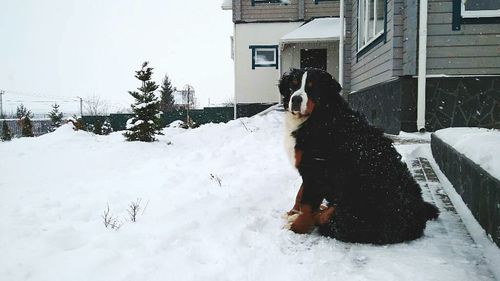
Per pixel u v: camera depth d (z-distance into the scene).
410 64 3.85
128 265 1.42
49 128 14.99
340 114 1.93
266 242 1.68
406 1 3.83
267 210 2.11
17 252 1.54
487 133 2.22
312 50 10.07
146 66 5.43
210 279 1.33
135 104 5.41
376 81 4.97
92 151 4.40
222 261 1.48
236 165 3.27
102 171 3.37
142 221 1.92
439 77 3.83
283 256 1.54
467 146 2.06
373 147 1.78
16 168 3.52
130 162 3.82
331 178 1.78
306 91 1.94
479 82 3.79
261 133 5.09
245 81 10.55
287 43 9.74
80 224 1.91
